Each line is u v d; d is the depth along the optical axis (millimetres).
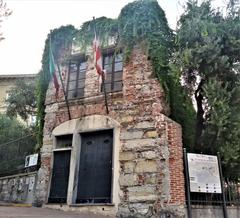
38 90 16094
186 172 10984
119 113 12906
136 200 11156
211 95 11242
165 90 12539
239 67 11648
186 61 11664
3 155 20328
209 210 10883
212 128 11391
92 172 12828
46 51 16312
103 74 12992
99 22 15078
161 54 12938
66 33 15914
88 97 14000
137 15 13773
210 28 11930
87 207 12086
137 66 13227
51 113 14875
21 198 14992
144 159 11578
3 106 31047
